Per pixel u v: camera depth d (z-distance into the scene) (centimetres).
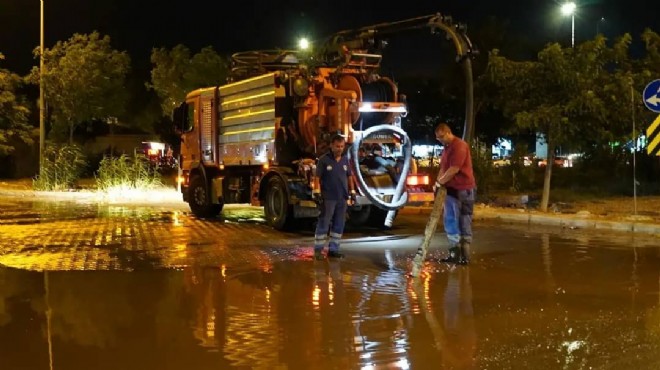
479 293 855
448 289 877
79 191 2512
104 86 3036
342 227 1109
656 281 920
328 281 927
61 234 1385
